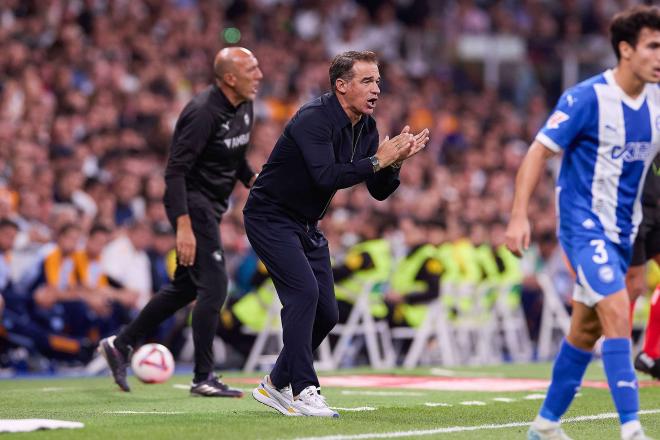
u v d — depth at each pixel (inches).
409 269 1663.4
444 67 2918.3
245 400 968.3
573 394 649.6
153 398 991.0
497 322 1833.2
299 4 2792.8
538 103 2802.7
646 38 631.2
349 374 1393.9
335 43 2773.1
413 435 692.7
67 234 1501.0
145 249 1579.7
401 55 2888.8
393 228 1813.5
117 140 1889.8
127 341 1047.0
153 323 1043.9
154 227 1609.3
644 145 644.1
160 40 2321.6
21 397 1001.5
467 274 1750.7
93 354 1481.3
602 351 623.8
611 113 639.1
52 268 1488.7
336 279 1606.8
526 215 631.8
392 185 825.5
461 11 3029.0
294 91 2413.9
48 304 1466.5
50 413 850.1
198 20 2488.9
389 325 1657.2
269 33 2603.3
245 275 1632.6
